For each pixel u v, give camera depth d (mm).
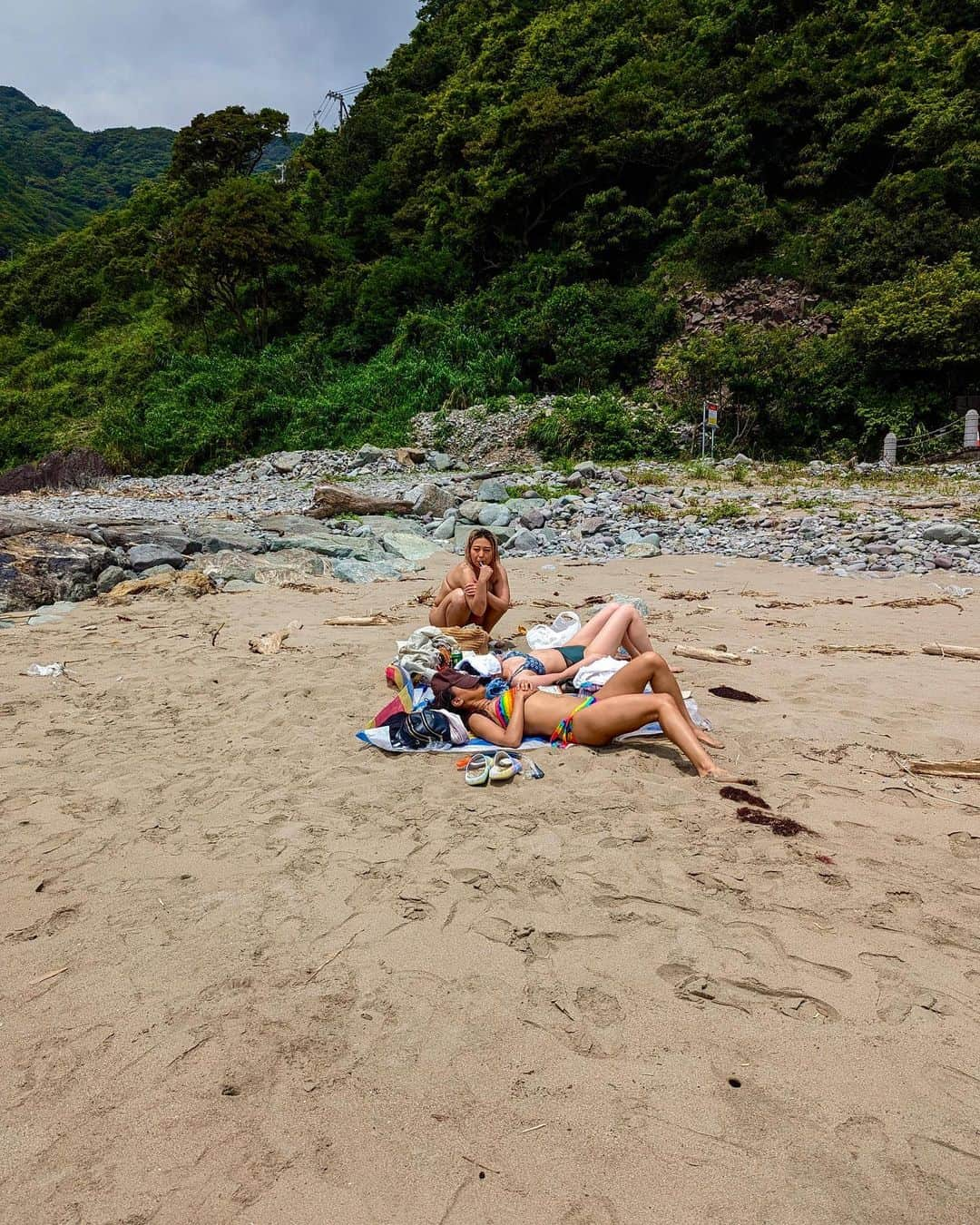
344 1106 2211
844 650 6680
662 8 40531
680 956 2770
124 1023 2568
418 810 3932
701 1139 2055
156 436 28203
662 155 32875
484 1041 2420
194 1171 2037
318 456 24688
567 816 3779
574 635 5395
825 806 3811
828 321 27656
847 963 2703
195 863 3537
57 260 50250
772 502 15820
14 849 3684
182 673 6387
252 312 37188
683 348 26672
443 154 37625
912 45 32875
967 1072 2242
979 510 14023
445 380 28141
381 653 6789
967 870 3244
